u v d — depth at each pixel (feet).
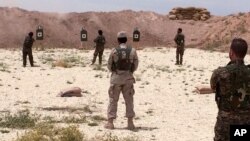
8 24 171.73
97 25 183.11
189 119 40.16
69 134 30.09
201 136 33.24
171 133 34.06
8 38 162.81
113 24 187.32
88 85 61.36
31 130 32.40
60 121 37.19
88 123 36.88
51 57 100.68
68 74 71.51
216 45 154.40
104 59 98.43
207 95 55.11
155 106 47.09
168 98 52.70
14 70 74.33
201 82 66.95
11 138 30.71
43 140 29.27
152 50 130.31
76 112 42.16
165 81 67.15
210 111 44.60
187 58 106.22
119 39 34.71
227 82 18.06
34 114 39.42
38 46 142.41
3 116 38.60
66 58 97.45
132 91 35.14
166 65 90.02
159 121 38.88
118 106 45.85
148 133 33.81
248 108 17.99
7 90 54.80
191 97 53.78
